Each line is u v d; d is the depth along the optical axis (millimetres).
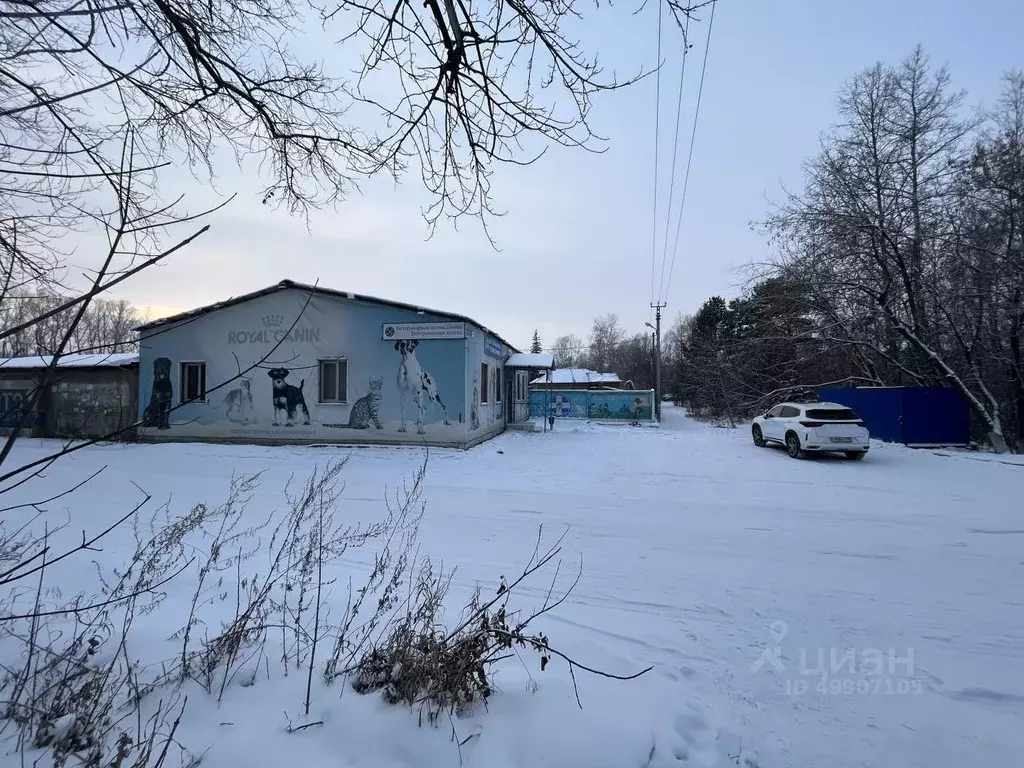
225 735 2350
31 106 2332
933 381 19547
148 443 16656
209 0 3969
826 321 20875
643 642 3996
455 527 7227
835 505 8828
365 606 4168
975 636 4176
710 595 4961
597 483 10750
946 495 9727
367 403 15781
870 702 3273
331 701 2641
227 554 5410
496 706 2789
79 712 2375
